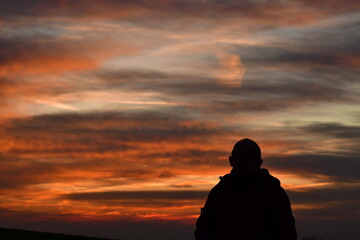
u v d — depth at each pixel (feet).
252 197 19.69
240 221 19.65
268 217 19.69
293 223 19.75
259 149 20.36
